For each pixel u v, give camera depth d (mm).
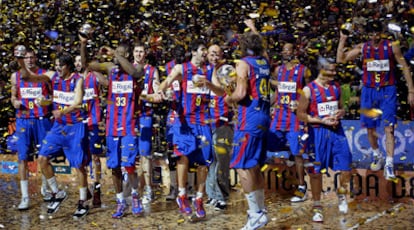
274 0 8617
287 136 5988
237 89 4539
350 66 6301
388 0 6789
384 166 5738
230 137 5789
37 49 8344
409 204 5559
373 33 5742
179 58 5738
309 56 6891
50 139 5676
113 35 8672
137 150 5430
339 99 5199
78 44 8273
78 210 5586
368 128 5812
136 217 5527
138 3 9281
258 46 4699
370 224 4879
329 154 5188
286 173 6340
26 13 9203
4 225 5316
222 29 8258
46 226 5262
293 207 5719
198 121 5395
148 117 5738
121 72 5465
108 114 5480
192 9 9008
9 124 8023
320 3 8531
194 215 5324
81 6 8930
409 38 6086
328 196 6066
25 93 6027
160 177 6938
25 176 5992
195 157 5395
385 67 5688
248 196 4715
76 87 5656
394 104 5707
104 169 7266
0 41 8820
